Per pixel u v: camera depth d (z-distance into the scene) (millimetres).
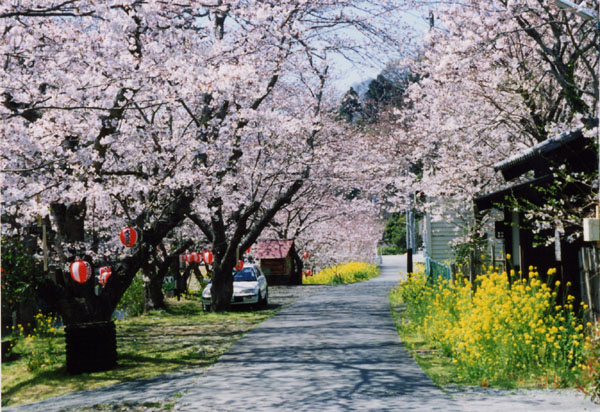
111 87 12117
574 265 12242
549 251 13289
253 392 9586
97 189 13305
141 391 10273
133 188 15648
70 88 11680
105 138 13305
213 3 13508
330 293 30578
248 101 19766
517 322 10258
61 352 14508
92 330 12289
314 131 23688
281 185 24688
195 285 40281
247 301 23516
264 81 19750
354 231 52531
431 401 8648
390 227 89938
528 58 16656
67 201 13305
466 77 15602
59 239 13867
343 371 11047
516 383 9594
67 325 12953
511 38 16078
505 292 11062
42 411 9438
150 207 15680
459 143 18703
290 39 19016
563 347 9891
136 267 14797
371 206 37938
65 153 12602
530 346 9945
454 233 29344
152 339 16547
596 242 10320
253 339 15359
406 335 15492
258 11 15148
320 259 49406
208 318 21250
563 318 10359
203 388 10055
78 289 13703
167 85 12797
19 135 11930
